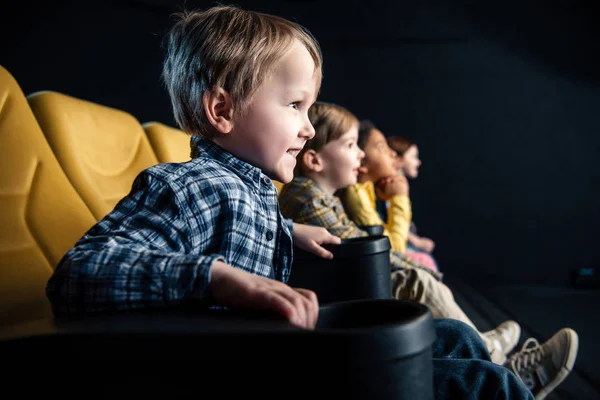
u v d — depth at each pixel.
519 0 4.69
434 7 4.81
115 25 3.91
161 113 4.16
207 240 0.67
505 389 0.68
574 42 4.60
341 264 1.01
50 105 1.05
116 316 0.50
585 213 4.60
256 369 0.41
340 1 4.82
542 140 4.68
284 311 0.50
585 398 1.57
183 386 0.42
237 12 0.84
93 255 0.56
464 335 0.91
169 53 0.88
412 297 1.51
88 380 0.43
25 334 0.45
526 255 4.68
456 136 4.82
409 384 0.43
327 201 1.53
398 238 2.21
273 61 0.79
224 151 0.80
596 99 4.57
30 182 0.86
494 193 4.76
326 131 1.55
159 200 0.65
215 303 0.55
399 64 4.87
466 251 4.78
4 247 0.76
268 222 0.77
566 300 3.43
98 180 1.07
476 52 4.77
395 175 2.34
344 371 0.40
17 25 3.42
